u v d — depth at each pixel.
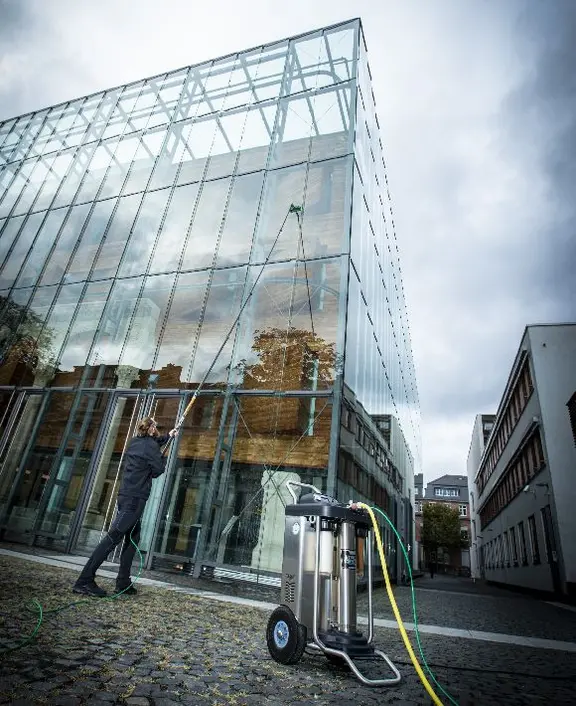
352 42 11.91
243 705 2.10
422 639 4.54
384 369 13.65
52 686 2.03
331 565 2.97
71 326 11.69
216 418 8.85
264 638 3.68
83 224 13.40
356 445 8.87
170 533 8.12
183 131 13.48
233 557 7.49
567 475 14.42
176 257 11.35
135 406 9.86
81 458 9.76
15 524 9.64
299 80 12.25
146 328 10.70
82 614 3.64
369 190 12.35
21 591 4.26
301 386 8.32
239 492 7.99
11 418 11.09
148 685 2.21
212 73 14.06
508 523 24.55
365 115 12.26
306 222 9.98
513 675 3.21
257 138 12.03
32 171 15.81
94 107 15.98
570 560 13.28
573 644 4.96
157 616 4.03
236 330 9.60
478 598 13.04
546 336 16.78
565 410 15.40
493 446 31.53
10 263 13.98
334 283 8.98
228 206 11.34
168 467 8.79
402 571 15.48
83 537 8.92
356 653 2.67
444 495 81.00
